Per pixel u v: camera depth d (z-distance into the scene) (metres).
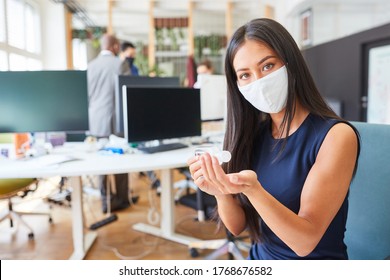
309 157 0.83
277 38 0.81
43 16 5.48
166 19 5.88
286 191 0.86
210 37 5.93
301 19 5.74
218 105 2.68
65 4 5.46
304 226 0.70
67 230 2.55
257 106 0.91
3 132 1.89
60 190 3.20
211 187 0.73
